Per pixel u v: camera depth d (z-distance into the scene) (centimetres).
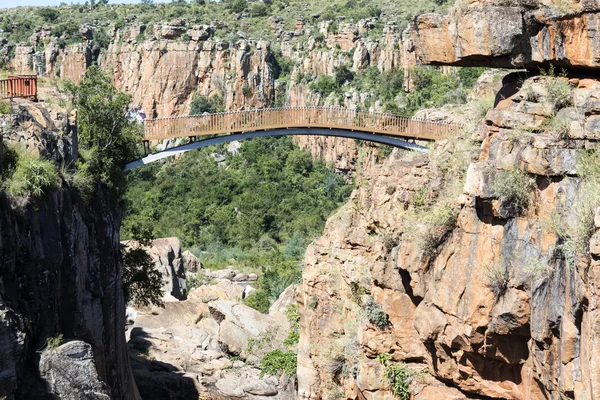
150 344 5216
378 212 2589
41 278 2695
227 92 17162
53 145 3061
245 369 4953
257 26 18975
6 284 2530
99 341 3253
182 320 5784
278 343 5169
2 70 4403
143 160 4316
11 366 2405
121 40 18575
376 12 16950
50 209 2797
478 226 2036
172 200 12900
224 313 5584
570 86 1967
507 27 2014
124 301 4322
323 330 2872
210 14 19700
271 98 17075
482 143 2105
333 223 3069
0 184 2589
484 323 1994
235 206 12650
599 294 1545
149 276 5088
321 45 16775
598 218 1582
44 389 2598
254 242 11662
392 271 2420
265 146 14625
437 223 2191
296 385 3847
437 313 2156
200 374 4897
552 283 1808
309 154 14300
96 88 4047
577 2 1927
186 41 17838
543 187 1905
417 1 17338
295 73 16675
